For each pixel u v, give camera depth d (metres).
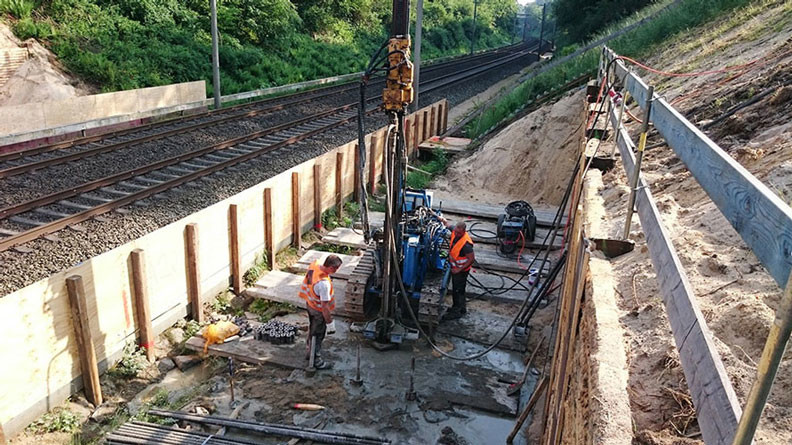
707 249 4.22
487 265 10.69
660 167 7.17
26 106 14.42
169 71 22.80
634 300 3.88
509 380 7.28
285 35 32.94
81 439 5.89
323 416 6.43
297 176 10.41
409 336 8.05
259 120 18.64
